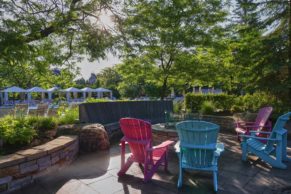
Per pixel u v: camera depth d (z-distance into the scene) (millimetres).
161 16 7246
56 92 6949
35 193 2744
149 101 8477
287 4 6789
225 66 8461
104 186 2977
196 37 7754
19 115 4926
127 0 5988
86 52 5969
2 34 3494
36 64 4754
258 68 7137
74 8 5062
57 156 3471
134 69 8344
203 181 3166
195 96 9891
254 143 4129
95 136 4691
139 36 6500
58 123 5320
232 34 8148
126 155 4395
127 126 3322
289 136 5676
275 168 3666
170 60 8312
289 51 6715
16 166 2814
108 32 5836
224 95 9508
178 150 3174
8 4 3887
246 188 2943
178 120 5191
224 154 4469
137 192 2820
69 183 3051
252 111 7594
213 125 3182
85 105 6102
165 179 3230
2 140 3342
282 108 6594
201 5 7660
